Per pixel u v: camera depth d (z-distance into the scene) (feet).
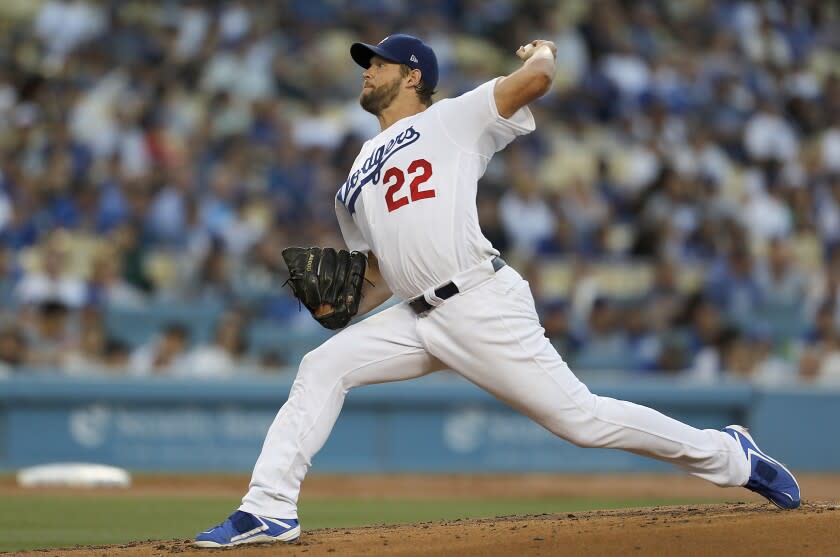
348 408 124.98
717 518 50.52
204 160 162.09
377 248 51.75
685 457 52.39
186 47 182.80
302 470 51.39
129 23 183.83
